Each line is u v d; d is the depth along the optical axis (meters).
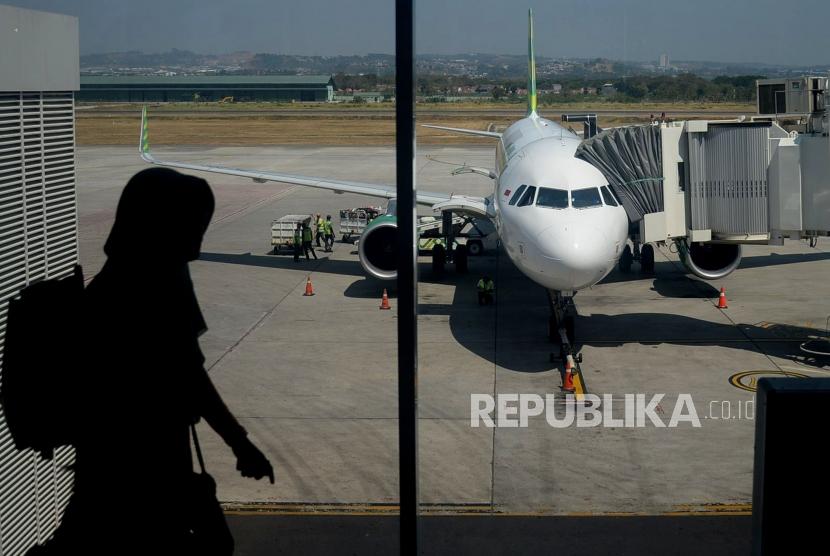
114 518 5.18
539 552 14.50
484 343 27.86
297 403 22.48
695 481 17.50
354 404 22.36
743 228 26.53
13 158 11.80
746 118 27.00
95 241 46.84
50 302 5.19
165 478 5.20
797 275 37.91
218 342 28.31
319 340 28.56
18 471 11.80
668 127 26.41
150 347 5.03
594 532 15.25
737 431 20.23
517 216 26.03
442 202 39.16
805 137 25.58
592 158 27.41
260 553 14.48
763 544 7.46
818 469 7.24
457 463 18.53
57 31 12.81
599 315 31.44
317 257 43.97
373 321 31.06
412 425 7.79
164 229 4.98
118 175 77.75
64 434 5.17
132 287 5.02
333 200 64.88
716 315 31.23
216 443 19.84
